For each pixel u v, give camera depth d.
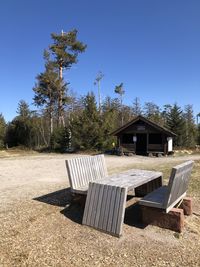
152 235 3.76
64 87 26.73
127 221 4.21
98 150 23.03
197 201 5.36
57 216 4.29
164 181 7.27
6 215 4.30
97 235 3.69
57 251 3.24
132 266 2.99
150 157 18.64
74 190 4.70
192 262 3.13
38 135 30.83
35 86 27.00
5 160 15.23
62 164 12.89
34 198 5.37
